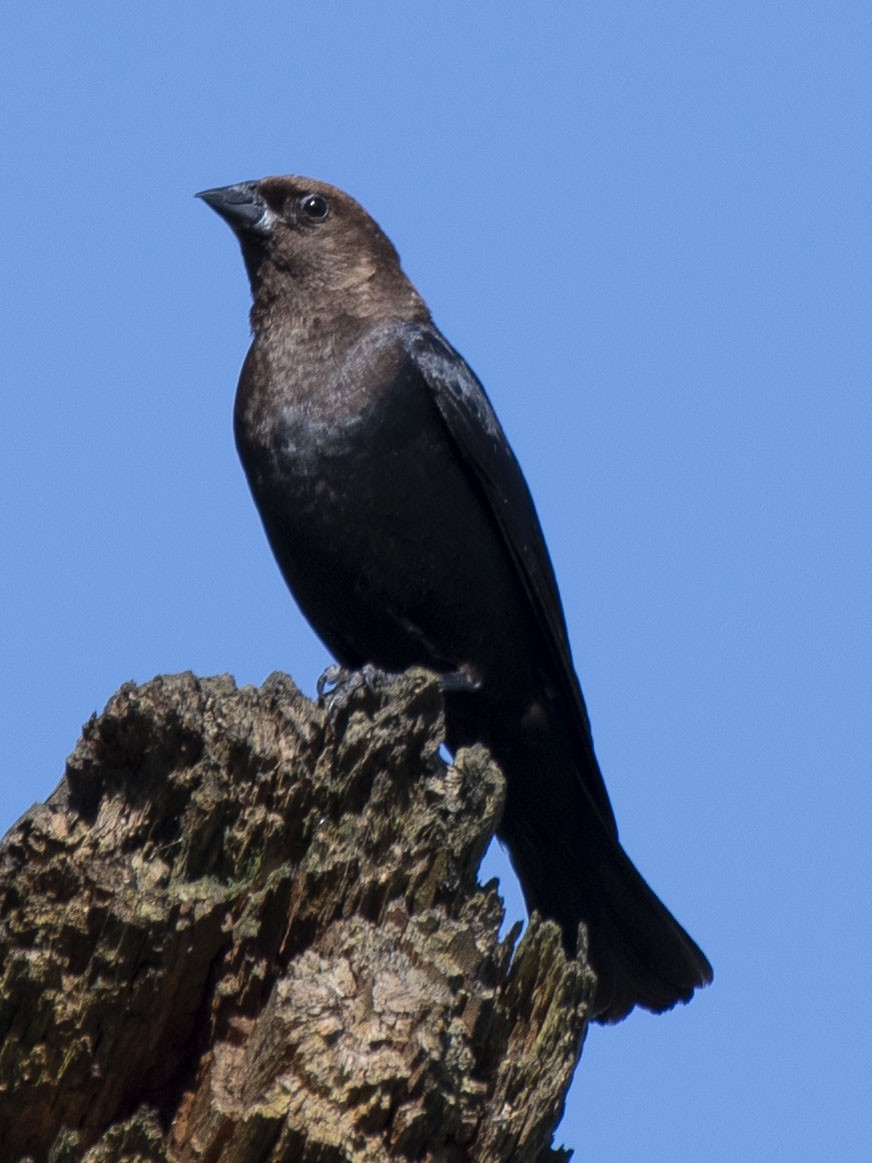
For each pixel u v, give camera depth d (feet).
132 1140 25.86
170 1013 27.07
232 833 27.81
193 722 28.12
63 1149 26.05
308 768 28.22
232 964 27.14
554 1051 27.63
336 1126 25.36
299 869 27.63
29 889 27.12
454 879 28.19
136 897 26.89
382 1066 25.72
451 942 27.35
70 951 26.78
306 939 27.53
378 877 27.78
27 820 27.78
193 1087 26.86
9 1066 26.55
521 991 27.71
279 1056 25.79
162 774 28.12
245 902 27.35
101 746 28.22
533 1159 27.55
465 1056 26.61
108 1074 26.76
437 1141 26.14
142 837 27.94
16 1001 26.63
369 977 26.71
